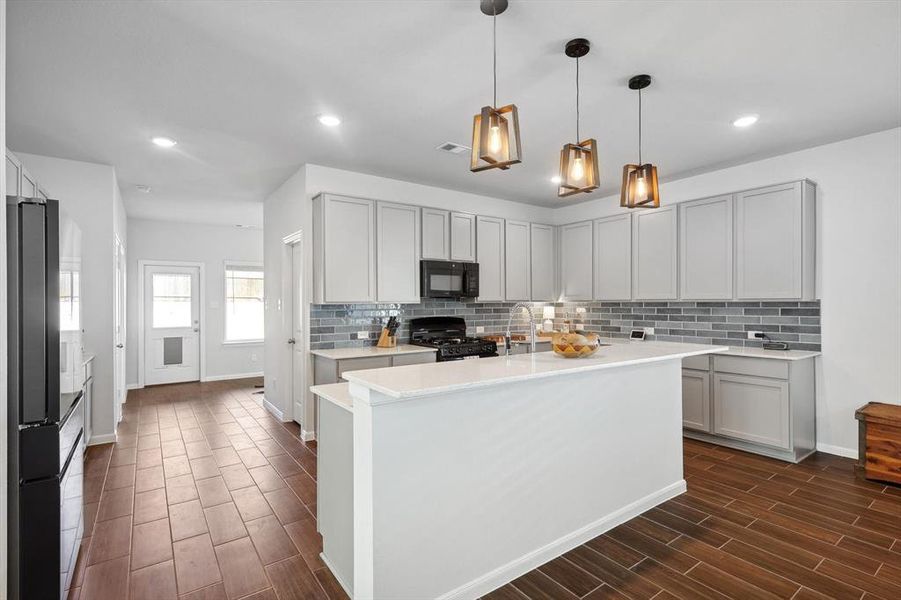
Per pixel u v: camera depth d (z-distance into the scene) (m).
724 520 2.64
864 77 2.55
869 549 2.32
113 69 2.44
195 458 3.67
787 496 2.94
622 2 1.91
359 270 4.12
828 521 2.61
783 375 3.51
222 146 3.62
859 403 3.54
